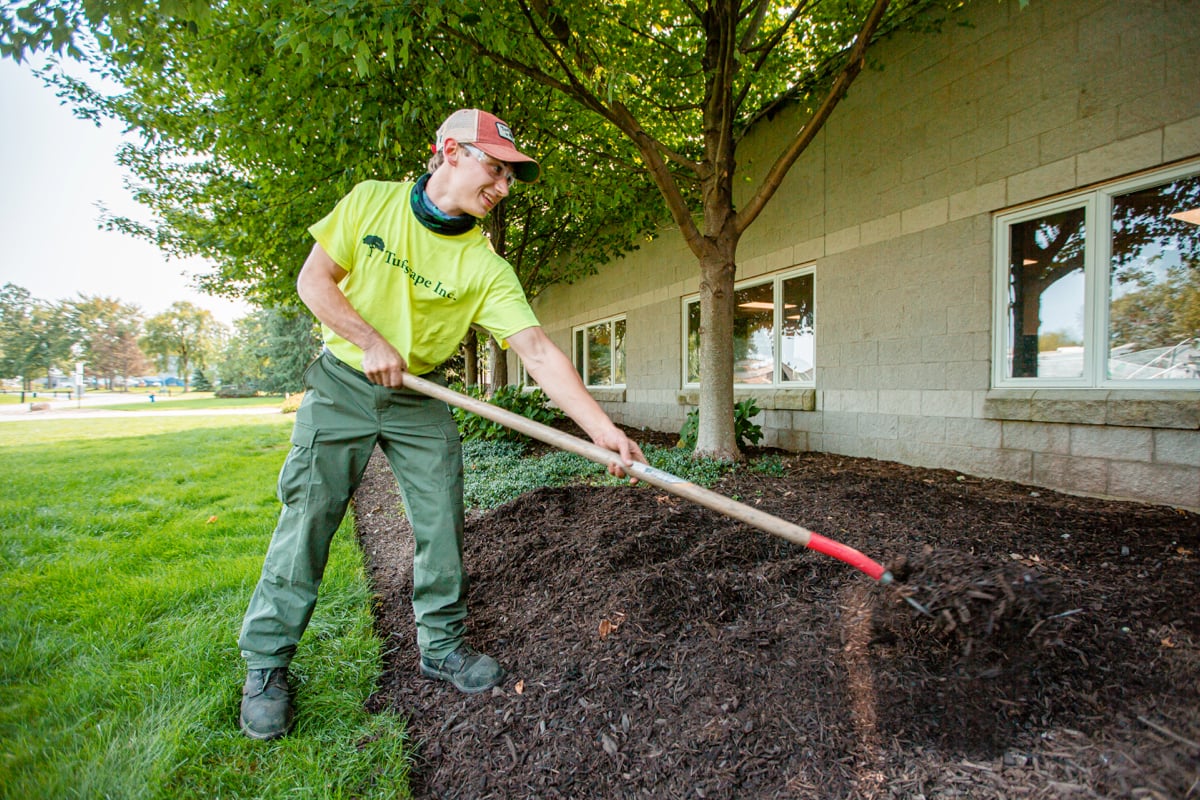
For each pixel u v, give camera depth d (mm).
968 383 4422
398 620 2436
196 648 2115
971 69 4336
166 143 7562
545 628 2172
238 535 3680
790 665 1741
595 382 10492
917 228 4766
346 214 1760
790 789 1385
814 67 5590
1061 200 3895
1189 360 3398
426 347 1947
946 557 1619
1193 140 3250
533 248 9750
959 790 1316
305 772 1544
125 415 20078
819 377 5754
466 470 5176
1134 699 1486
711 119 4910
